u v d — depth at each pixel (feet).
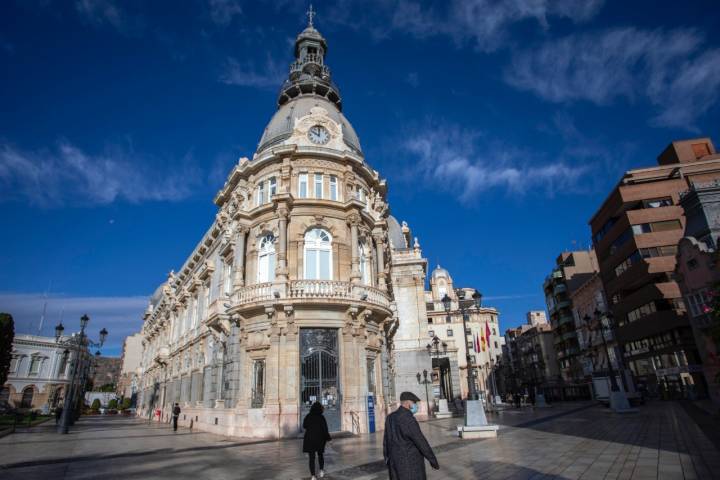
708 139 167.94
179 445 61.62
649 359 149.48
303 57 107.96
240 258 79.82
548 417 86.22
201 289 107.55
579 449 40.47
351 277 75.56
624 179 161.68
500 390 280.10
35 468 42.78
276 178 82.17
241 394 71.77
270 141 92.17
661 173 158.81
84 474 38.65
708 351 89.10
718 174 152.87
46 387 229.45
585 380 218.79
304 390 68.18
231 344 76.74
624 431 52.90
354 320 73.00
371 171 90.33
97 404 260.62
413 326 122.62
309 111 87.92
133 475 37.58
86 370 210.59
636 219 149.89
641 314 149.38
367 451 47.96
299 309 70.08
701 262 91.09
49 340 234.99
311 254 77.30
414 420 18.93
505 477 29.78
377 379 76.79
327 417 67.31
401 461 18.37
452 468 34.19
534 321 353.31
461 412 123.13
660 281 140.77
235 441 63.77
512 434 56.80
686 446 38.42
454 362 156.66
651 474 28.27
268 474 36.55
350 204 78.54
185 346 112.78
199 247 111.55
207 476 36.27
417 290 125.18
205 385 92.27
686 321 131.13
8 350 124.16
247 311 72.43
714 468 28.86
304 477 34.99
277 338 69.26
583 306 216.74
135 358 342.64
